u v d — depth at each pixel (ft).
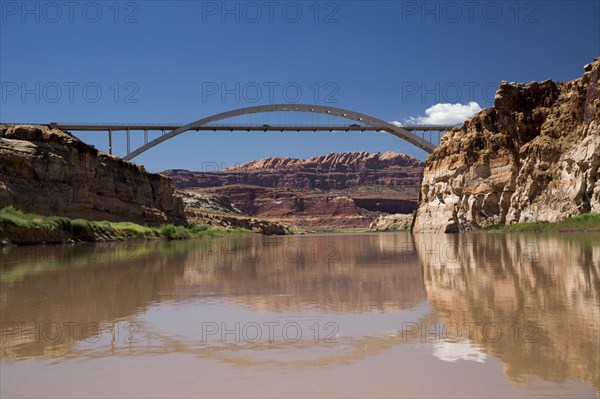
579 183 183.62
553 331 24.54
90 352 22.57
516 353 21.08
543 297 34.55
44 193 161.89
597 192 177.06
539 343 22.47
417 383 17.93
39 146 167.32
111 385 18.24
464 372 18.93
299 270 60.49
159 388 17.89
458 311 30.50
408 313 30.55
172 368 20.11
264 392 17.39
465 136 260.42
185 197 617.62
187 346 23.48
